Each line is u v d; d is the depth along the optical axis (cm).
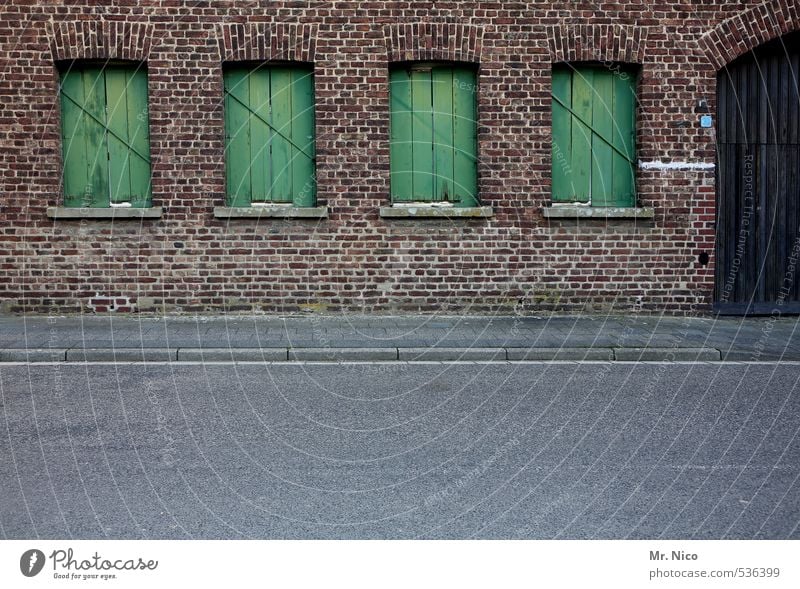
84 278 1130
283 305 1148
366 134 1140
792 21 1154
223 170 1138
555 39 1138
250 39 1120
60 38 1106
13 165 1115
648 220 1167
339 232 1148
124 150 1145
